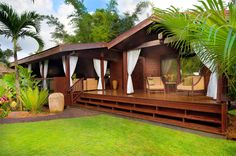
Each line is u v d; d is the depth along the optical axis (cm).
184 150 371
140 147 391
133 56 824
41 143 419
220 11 193
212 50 213
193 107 511
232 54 197
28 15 770
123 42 805
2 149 387
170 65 941
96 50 1020
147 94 770
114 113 719
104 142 422
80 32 1717
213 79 584
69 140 437
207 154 351
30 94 738
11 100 808
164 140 429
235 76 299
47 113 748
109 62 1231
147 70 1030
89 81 1072
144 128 530
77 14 1739
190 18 227
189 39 250
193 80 696
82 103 905
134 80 1101
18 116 693
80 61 1224
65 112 770
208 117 488
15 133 494
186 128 510
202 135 464
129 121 618
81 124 579
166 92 842
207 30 196
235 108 636
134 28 704
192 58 808
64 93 926
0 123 602
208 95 658
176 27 261
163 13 260
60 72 1286
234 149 371
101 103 801
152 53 1012
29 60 1201
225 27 179
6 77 906
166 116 592
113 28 1736
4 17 730
